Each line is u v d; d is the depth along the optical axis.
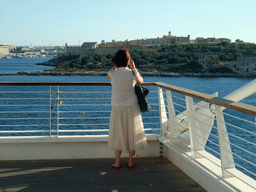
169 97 3.92
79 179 3.33
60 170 3.63
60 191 2.99
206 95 2.83
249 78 146.38
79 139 4.06
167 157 4.17
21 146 4.05
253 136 28.91
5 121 34.31
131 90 3.56
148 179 3.35
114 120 3.62
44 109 45.88
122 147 3.59
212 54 170.12
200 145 3.35
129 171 3.62
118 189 3.06
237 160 19.83
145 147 3.68
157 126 30.94
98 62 175.25
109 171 3.61
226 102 2.41
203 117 3.41
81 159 4.10
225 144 2.72
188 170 3.45
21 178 3.34
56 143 4.10
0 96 60.69
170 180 3.32
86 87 83.62
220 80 132.88
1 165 3.80
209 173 2.86
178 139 3.73
